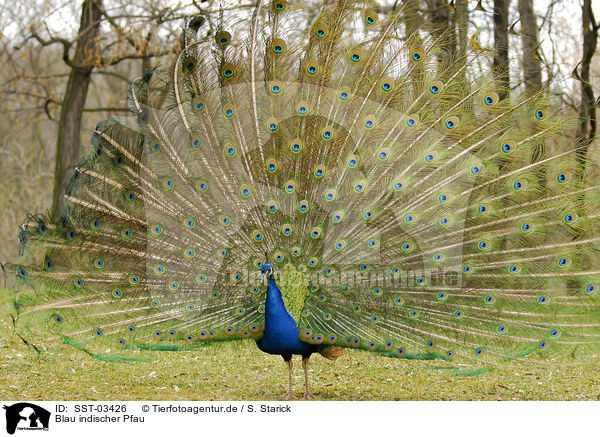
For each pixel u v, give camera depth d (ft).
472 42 22.65
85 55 59.11
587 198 21.67
